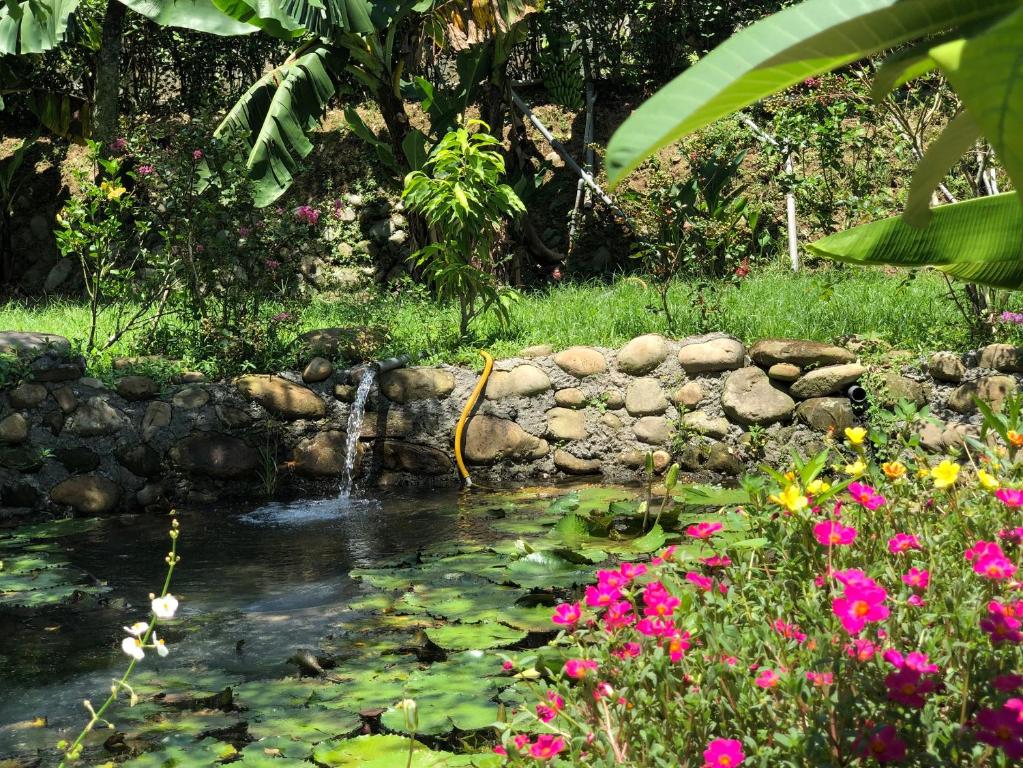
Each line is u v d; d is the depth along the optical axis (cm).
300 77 1041
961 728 183
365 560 533
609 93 1450
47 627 440
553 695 232
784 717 202
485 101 1364
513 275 1248
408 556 532
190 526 645
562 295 1011
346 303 1073
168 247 830
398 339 852
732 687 207
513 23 1184
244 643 407
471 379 790
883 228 260
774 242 1188
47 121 1443
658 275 899
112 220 815
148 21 1495
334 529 617
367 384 768
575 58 1364
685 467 748
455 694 330
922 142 781
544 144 1398
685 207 893
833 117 991
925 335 741
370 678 355
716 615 245
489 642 381
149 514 693
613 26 1410
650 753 194
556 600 431
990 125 157
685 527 507
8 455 706
